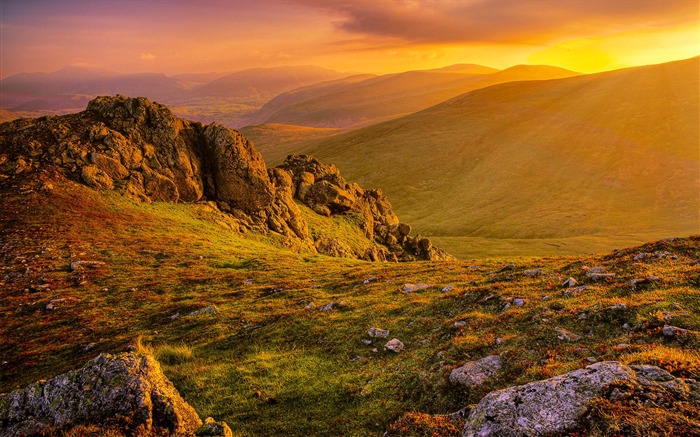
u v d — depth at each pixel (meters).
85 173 60.91
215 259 47.12
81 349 25.41
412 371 15.59
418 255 108.25
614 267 22.56
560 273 24.16
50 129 66.75
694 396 8.34
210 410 15.70
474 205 193.38
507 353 14.46
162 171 68.75
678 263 20.62
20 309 32.09
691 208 157.25
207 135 75.25
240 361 20.36
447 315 21.47
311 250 79.75
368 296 28.19
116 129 69.81
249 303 31.75
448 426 10.66
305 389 16.42
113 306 32.97
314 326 23.52
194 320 28.27
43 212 51.22
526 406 9.06
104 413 10.41
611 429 7.81
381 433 12.38
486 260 37.78
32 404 10.99
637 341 12.90
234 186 74.69
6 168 58.41
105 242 47.72
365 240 97.50
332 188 103.56
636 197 177.00
